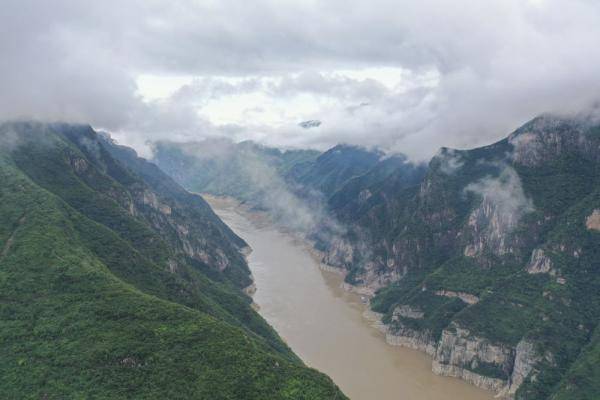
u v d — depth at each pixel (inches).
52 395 7042.3
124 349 7652.6
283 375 7864.2
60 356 7583.7
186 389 7229.3
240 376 7573.8
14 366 7470.5
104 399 6948.8
